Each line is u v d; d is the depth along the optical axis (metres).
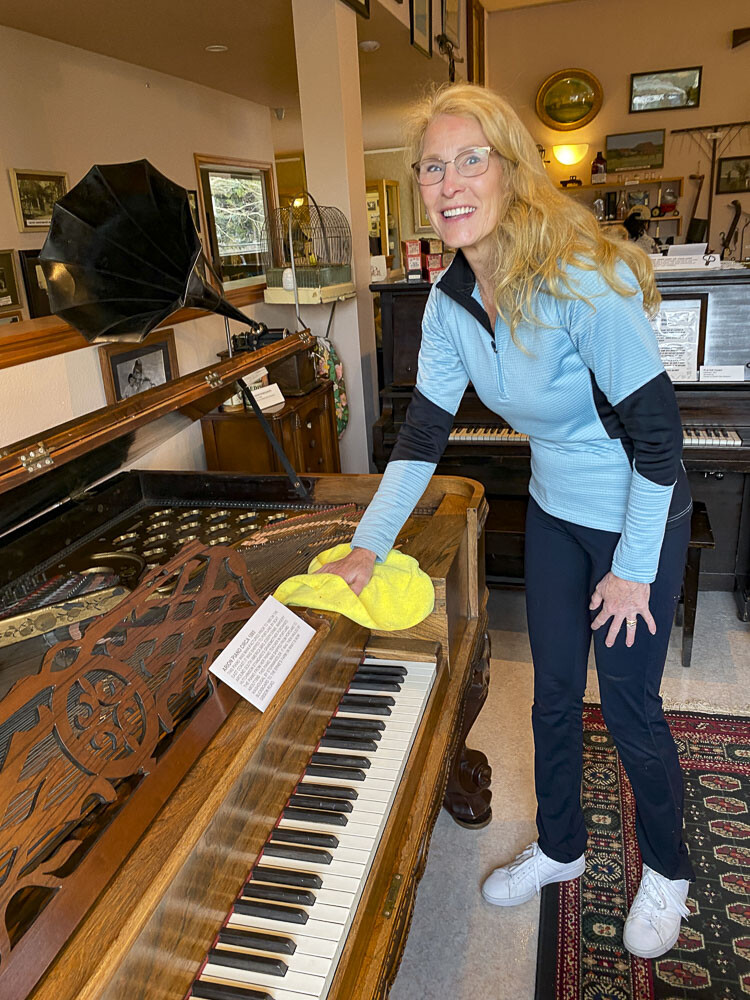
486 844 1.89
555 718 1.57
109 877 0.71
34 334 2.03
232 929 0.83
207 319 3.13
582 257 1.16
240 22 3.59
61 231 1.53
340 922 0.84
